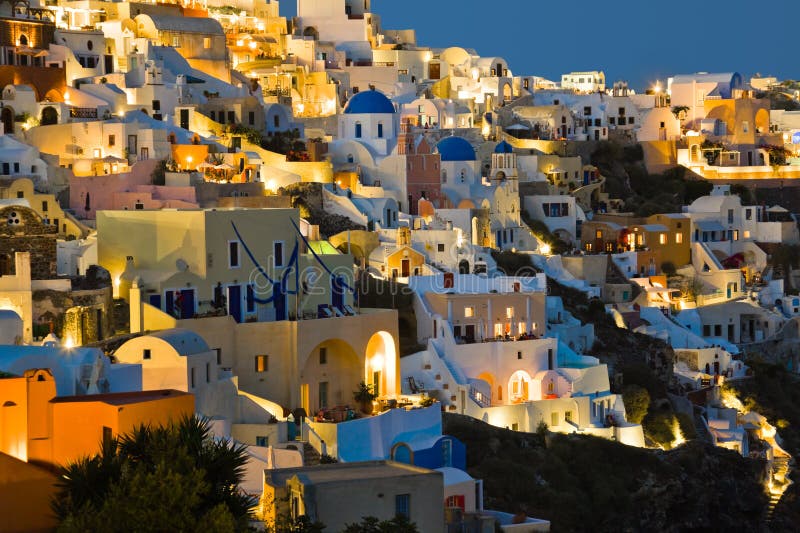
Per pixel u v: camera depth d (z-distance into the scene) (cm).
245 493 10538
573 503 15125
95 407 9825
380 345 16225
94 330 14688
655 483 16050
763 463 17650
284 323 15262
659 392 18700
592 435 16312
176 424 9300
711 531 16738
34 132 19525
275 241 16125
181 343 13825
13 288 14362
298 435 14125
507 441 15550
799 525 18062
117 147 19438
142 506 8400
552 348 17388
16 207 14700
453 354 16675
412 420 14800
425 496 10181
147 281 15312
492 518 12769
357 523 9850
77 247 16000
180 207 17975
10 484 9212
